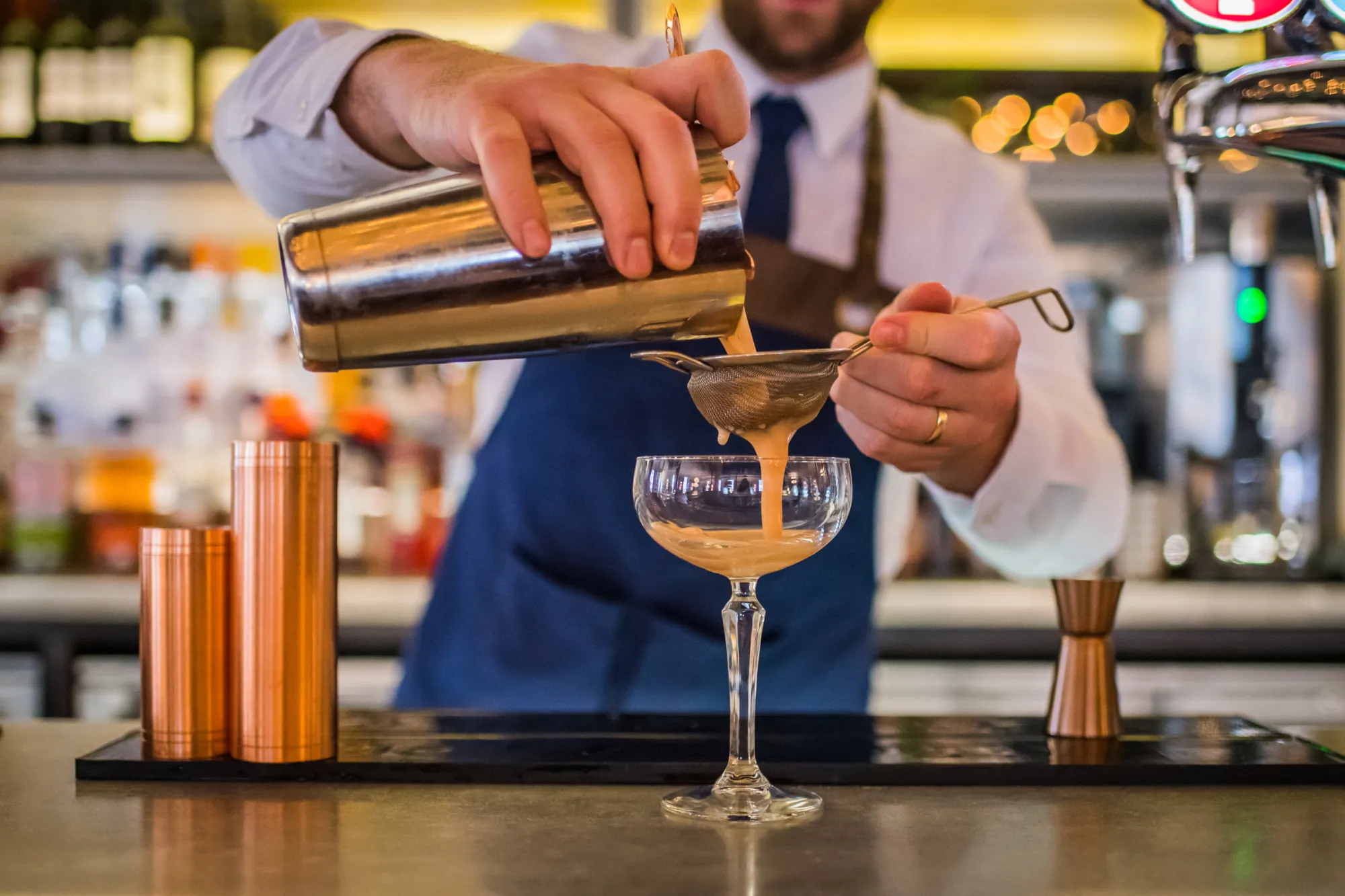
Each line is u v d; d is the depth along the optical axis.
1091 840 0.84
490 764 0.99
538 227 0.83
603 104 0.87
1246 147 0.97
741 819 0.88
